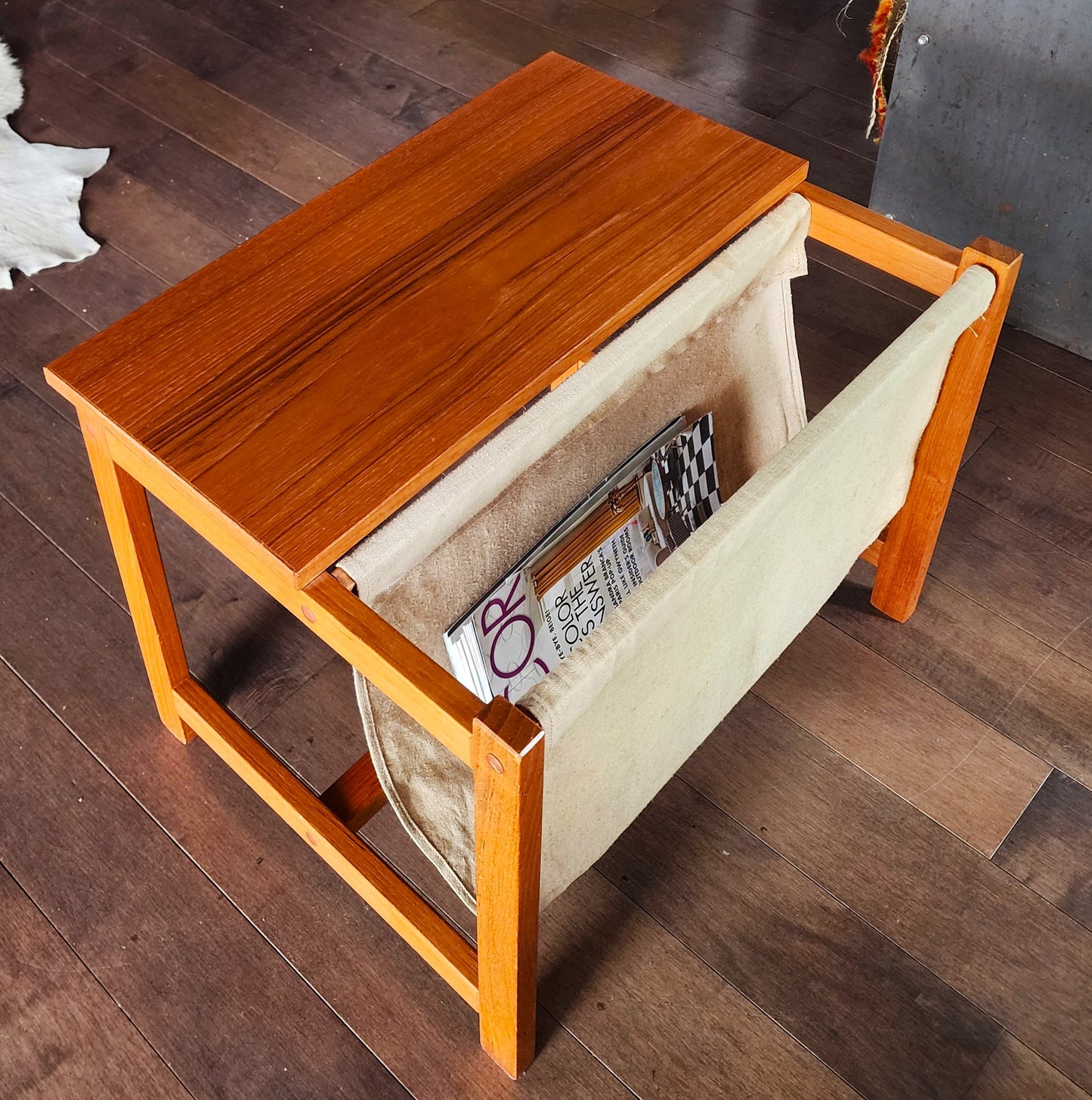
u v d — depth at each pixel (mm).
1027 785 1232
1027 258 1677
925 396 1069
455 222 1027
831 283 1775
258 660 1337
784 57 2209
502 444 885
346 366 905
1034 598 1397
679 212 1035
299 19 2324
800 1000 1082
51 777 1230
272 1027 1062
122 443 877
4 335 1700
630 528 1149
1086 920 1133
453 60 2225
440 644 1016
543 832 855
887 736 1273
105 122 2082
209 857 1173
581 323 939
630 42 2256
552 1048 1050
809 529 981
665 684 884
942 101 1642
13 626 1359
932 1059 1047
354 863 1024
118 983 1086
